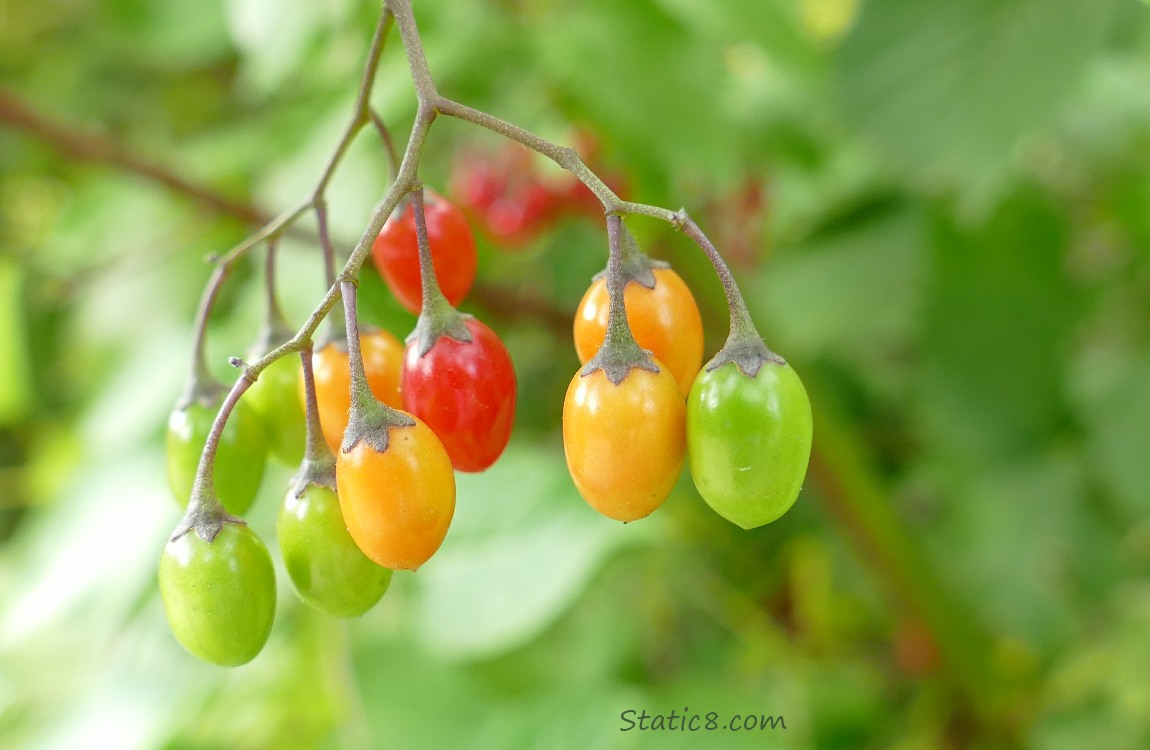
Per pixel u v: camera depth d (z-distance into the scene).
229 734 0.31
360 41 0.33
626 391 0.21
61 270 0.47
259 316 0.33
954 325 0.46
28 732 0.33
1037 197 0.46
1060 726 0.39
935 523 0.46
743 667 0.43
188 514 0.21
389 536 0.21
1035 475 0.45
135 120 0.59
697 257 0.36
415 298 0.23
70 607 0.32
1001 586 0.43
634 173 0.31
